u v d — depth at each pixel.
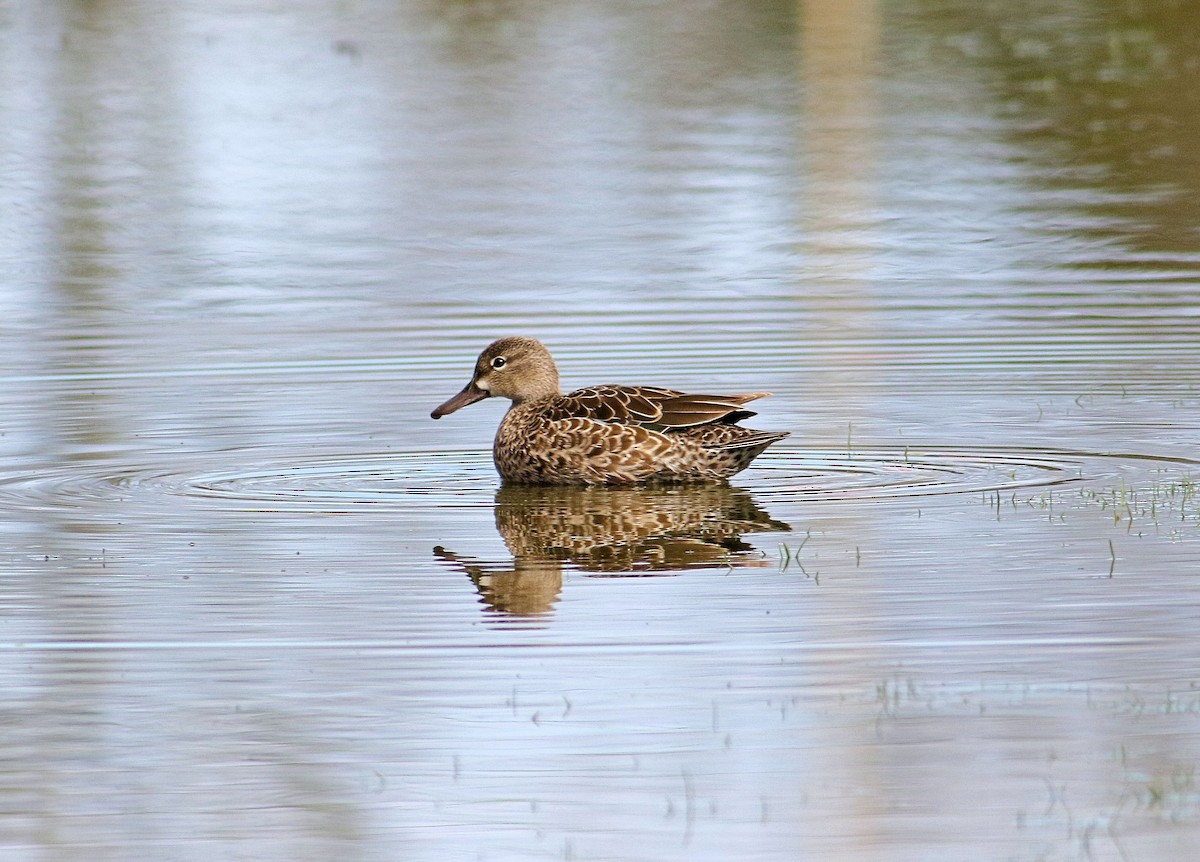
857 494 15.27
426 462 16.80
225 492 15.61
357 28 46.53
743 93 38.78
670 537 14.23
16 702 10.95
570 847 9.18
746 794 9.64
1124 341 21.06
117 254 26.78
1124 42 42.16
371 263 26.14
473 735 10.42
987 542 13.75
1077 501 14.84
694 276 25.03
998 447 16.70
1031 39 42.97
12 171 32.31
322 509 15.10
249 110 37.69
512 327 22.39
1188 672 11.09
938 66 40.69
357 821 9.51
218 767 10.13
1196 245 26.33
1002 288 24.05
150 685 11.20
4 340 21.78
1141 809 9.36
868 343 21.22
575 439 15.77
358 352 21.23
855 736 10.29
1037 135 34.16
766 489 15.56
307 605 12.61
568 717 10.64
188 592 12.90
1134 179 30.64
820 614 12.24
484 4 49.00
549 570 13.38
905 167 31.98
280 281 25.11
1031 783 9.68
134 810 9.66
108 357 20.94
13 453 16.78
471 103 38.25
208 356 21.00
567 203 29.91
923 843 9.06
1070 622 11.96
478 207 29.72
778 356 20.66
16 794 9.83
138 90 39.41
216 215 29.34
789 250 26.56
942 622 12.02
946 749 10.09
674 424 15.73
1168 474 15.62
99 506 15.11
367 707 10.84
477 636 11.98
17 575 13.27
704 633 11.94
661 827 9.33
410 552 13.87
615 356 20.73
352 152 34.09
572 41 44.41
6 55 42.88
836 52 42.53
